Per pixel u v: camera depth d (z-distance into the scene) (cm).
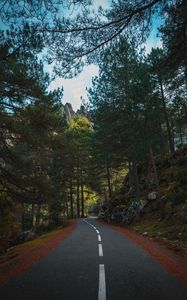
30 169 2078
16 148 2588
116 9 823
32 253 1424
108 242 1777
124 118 3312
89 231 2677
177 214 2377
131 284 774
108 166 4959
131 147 3294
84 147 5472
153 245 1638
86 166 6119
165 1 827
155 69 1078
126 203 3903
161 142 3412
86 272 927
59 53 865
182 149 3984
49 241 1972
